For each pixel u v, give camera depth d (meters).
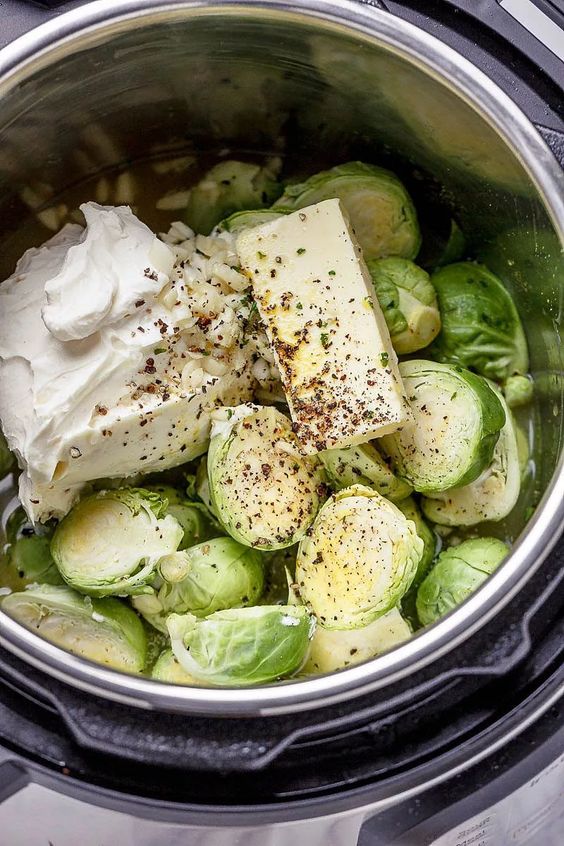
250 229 0.47
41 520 0.46
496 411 0.47
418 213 0.51
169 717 0.40
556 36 0.43
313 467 0.47
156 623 0.47
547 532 0.40
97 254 0.45
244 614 0.44
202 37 0.43
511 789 0.42
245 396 0.47
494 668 0.40
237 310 0.46
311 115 0.48
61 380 0.44
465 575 0.46
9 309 0.46
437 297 0.49
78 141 0.47
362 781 0.41
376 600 0.45
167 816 0.40
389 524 0.45
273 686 0.39
